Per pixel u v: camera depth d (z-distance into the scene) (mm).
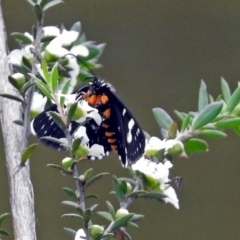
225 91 1122
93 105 1125
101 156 1102
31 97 1085
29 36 1116
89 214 1061
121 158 1114
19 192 1087
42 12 1099
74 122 1094
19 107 1103
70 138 1067
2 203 1764
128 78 1851
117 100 1120
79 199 1065
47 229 1801
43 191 1813
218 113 1105
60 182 1813
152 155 1101
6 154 1096
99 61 1841
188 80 1875
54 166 1064
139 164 1098
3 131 1099
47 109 1096
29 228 1085
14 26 1646
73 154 1065
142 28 1873
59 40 1112
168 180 1098
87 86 1131
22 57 1104
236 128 1114
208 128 1110
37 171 1813
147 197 1090
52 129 1093
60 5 1771
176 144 1103
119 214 1083
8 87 1104
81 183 1065
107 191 1788
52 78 1073
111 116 1121
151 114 1844
